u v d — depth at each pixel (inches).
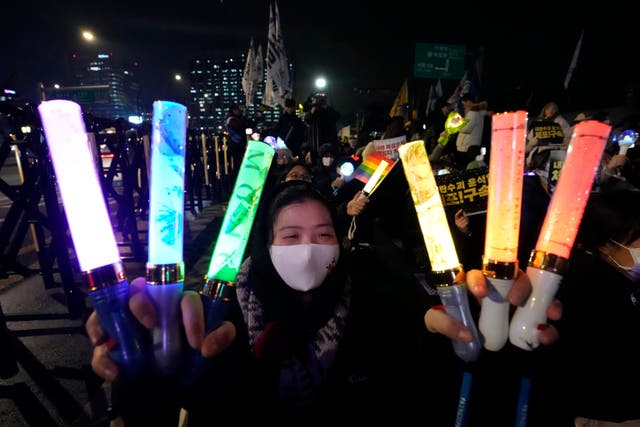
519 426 39.2
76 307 161.2
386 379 51.8
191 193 368.5
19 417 103.1
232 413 44.3
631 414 45.1
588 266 52.5
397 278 148.9
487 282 34.4
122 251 252.2
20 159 160.6
